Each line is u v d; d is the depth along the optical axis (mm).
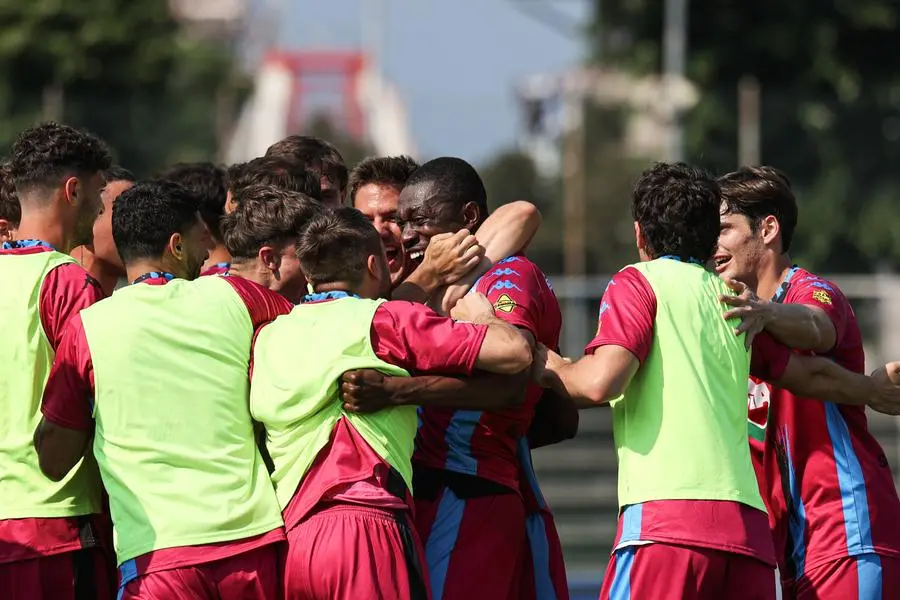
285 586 14742
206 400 14938
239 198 16438
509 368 14812
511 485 16250
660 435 15039
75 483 16016
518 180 68062
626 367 14898
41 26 79750
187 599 14555
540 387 16484
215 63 82438
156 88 80625
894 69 78750
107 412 15008
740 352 15438
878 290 55750
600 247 62469
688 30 78312
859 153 68000
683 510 14797
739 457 15180
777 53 77312
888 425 50812
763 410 17094
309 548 14508
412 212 16703
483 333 14852
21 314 16062
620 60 80938
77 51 80062
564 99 67062
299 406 14789
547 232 64688
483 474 16047
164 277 15977
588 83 77500
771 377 15992
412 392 14828
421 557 14914
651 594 14812
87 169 16875
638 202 15992
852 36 78562
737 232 17234
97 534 16188
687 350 15172
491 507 15984
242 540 14688
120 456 14922
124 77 80750
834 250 67875
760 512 15180
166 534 14648
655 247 15844
